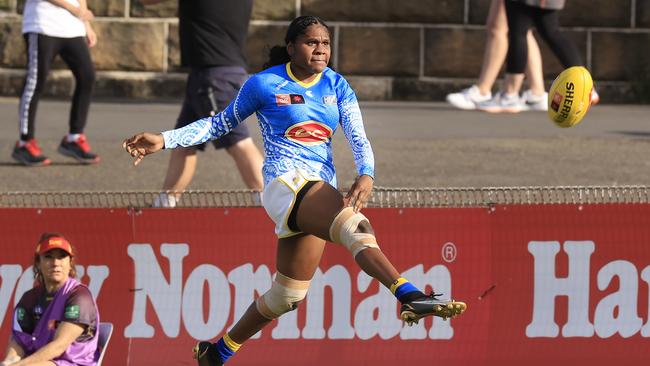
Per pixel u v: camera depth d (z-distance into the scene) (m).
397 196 26.69
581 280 24.44
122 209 24.08
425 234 24.23
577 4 56.09
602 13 56.19
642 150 40.12
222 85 30.50
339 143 40.75
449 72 56.22
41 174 35.62
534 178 35.12
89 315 22.53
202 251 24.16
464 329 24.38
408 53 56.06
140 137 18.97
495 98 49.03
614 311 24.50
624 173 35.97
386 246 24.23
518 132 43.75
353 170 36.34
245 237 24.16
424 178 34.91
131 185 34.28
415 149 39.75
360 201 18.56
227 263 24.17
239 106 19.55
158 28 55.25
